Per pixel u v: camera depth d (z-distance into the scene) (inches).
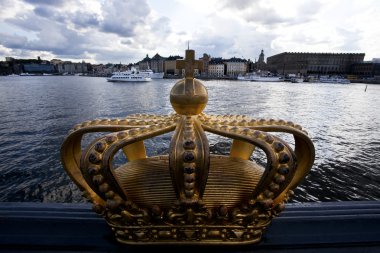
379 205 82.0
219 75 5629.9
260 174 62.9
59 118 1139.3
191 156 50.7
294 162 55.9
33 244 68.4
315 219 75.7
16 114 1217.4
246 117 69.8
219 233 61.0
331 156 739.4
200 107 59.3
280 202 62.4
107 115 1256.8
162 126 58.2
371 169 645.3
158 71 6274.6
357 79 4805.6
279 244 68.4
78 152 66.2
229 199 58.7
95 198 62.6
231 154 71.8
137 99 1883.6
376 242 70.5
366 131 1072.8
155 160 62.7
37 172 584.1
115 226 61.8
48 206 79.7
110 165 54.7
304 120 1286.9
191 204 54.7
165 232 60.6
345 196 514.9
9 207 78.7
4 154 690.2
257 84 4028.1
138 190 59.4
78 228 72.2
